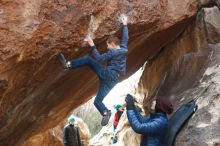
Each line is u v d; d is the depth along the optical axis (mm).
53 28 5570
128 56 8062
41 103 7246
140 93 10398
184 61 8086
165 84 8266
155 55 9383
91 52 6484
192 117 6461
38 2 5355
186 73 7938
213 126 6211
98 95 5773
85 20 5941
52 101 7562
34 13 5324
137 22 6668
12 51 5207
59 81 6801
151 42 8094
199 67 7754
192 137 6172
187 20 8070
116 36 6500
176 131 6223
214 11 8164
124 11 6438
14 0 5145
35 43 5465
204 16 8102
